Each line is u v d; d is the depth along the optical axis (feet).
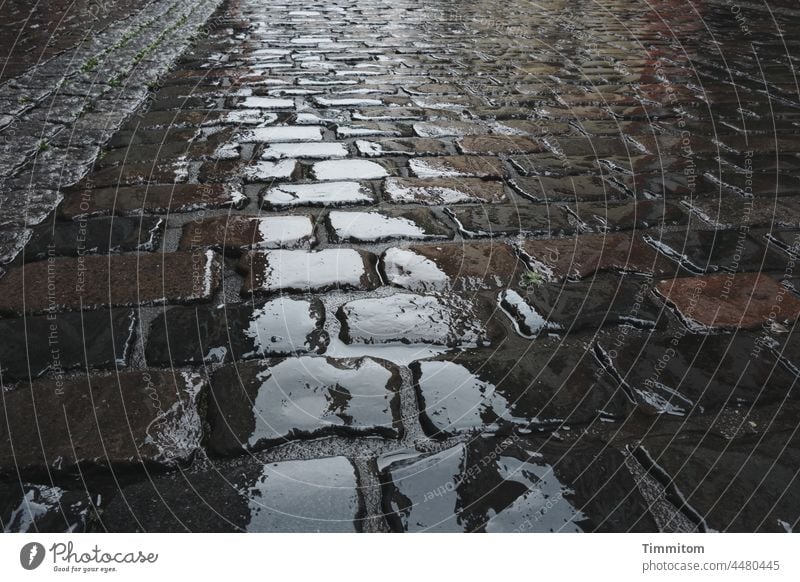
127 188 9.25
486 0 32.68
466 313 6.45
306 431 4.88
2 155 10.21
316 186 9.62
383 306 6.54
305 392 5.27
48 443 4.67
